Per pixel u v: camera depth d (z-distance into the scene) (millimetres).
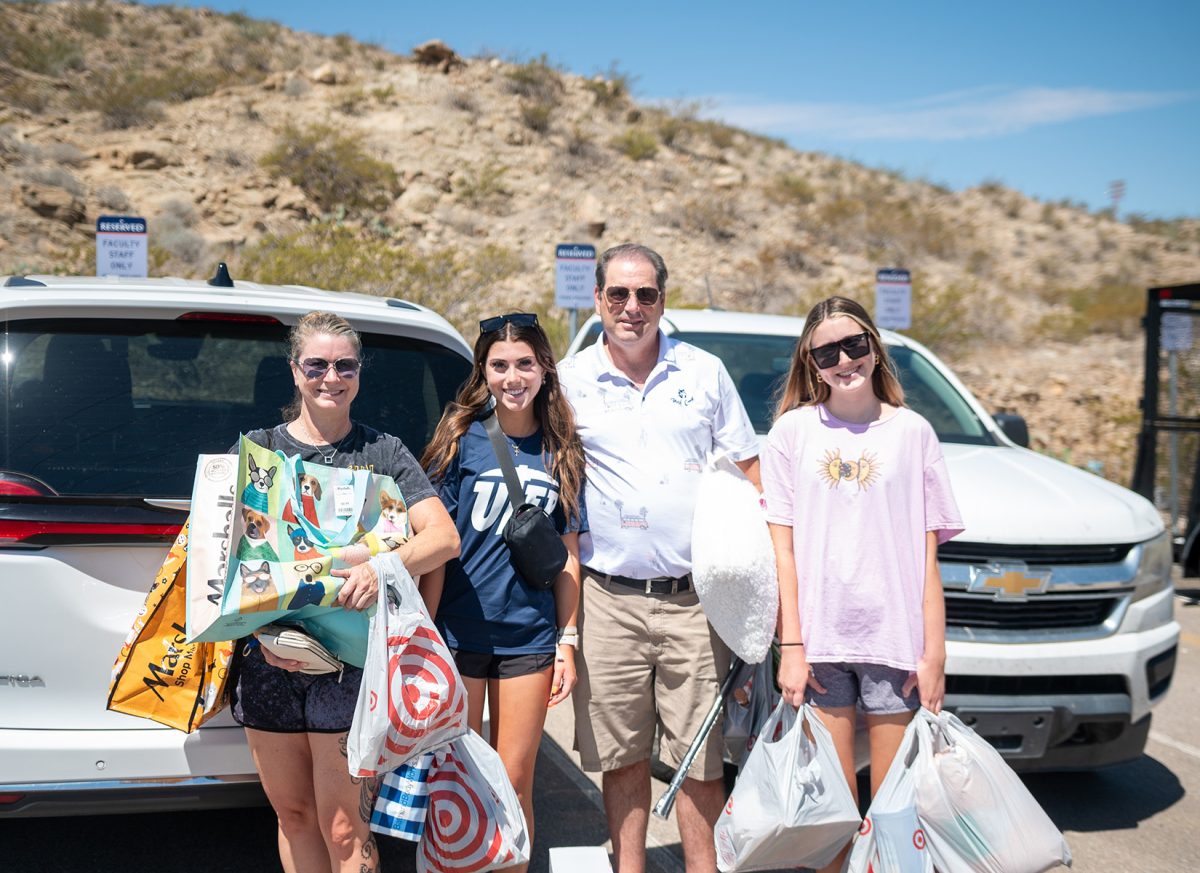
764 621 3266
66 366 3270
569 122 28562
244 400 3480
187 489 3217
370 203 20953
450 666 2926
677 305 17406
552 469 3324
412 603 2893
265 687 2980
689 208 25297
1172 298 8883
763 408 5672
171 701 2967
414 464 3135
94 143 21453
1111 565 4535
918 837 3156
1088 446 13227
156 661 2951
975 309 22328
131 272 8602
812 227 26922
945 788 3162
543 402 3350
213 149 21812
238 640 3049
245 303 3525
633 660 3486
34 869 3807
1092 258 30844
